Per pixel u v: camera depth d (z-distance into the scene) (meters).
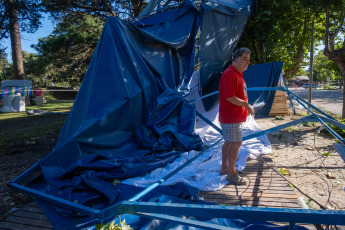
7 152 5.79
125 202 1.63
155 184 2.58
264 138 5.52
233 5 6.06
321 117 3.18
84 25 12.33
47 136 7.57
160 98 4.70
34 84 29.22
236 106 3.06
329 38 8.19
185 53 5.66
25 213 2.71
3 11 10.20
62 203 2.61
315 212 1.11
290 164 4.45
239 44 9.18
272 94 10.09
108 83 4.28
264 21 7.92
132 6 13.12
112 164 3.58
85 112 3.96
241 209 1.23
